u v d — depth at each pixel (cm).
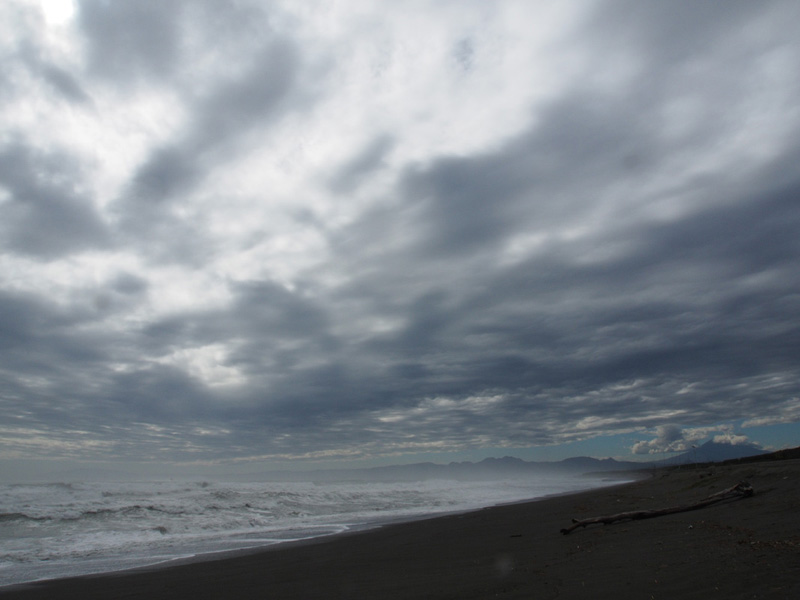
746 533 662
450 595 530
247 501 2184
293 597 602
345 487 3466
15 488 2273
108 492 2309
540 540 941
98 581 818
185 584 752
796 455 2495
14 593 739
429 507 2209
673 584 450
